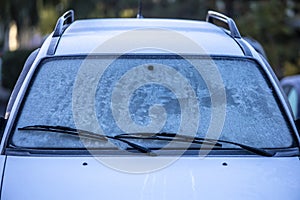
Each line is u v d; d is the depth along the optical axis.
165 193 4.54
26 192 4.56
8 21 27.61
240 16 28.09
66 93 5.37
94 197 4.50
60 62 5.60
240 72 5.58
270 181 4.71
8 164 4.84
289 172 4.82
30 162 4.84
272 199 4.57
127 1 32.97
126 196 4.51
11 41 32.16
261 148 5.06
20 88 5.56
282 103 5.45
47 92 5.39
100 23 6.57
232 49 5.81
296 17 28.03
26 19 27.45
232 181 4.67
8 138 5.08
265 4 26.84
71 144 5.02
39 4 27.42
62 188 4.57
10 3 26.95
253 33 26.34
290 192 4.64
